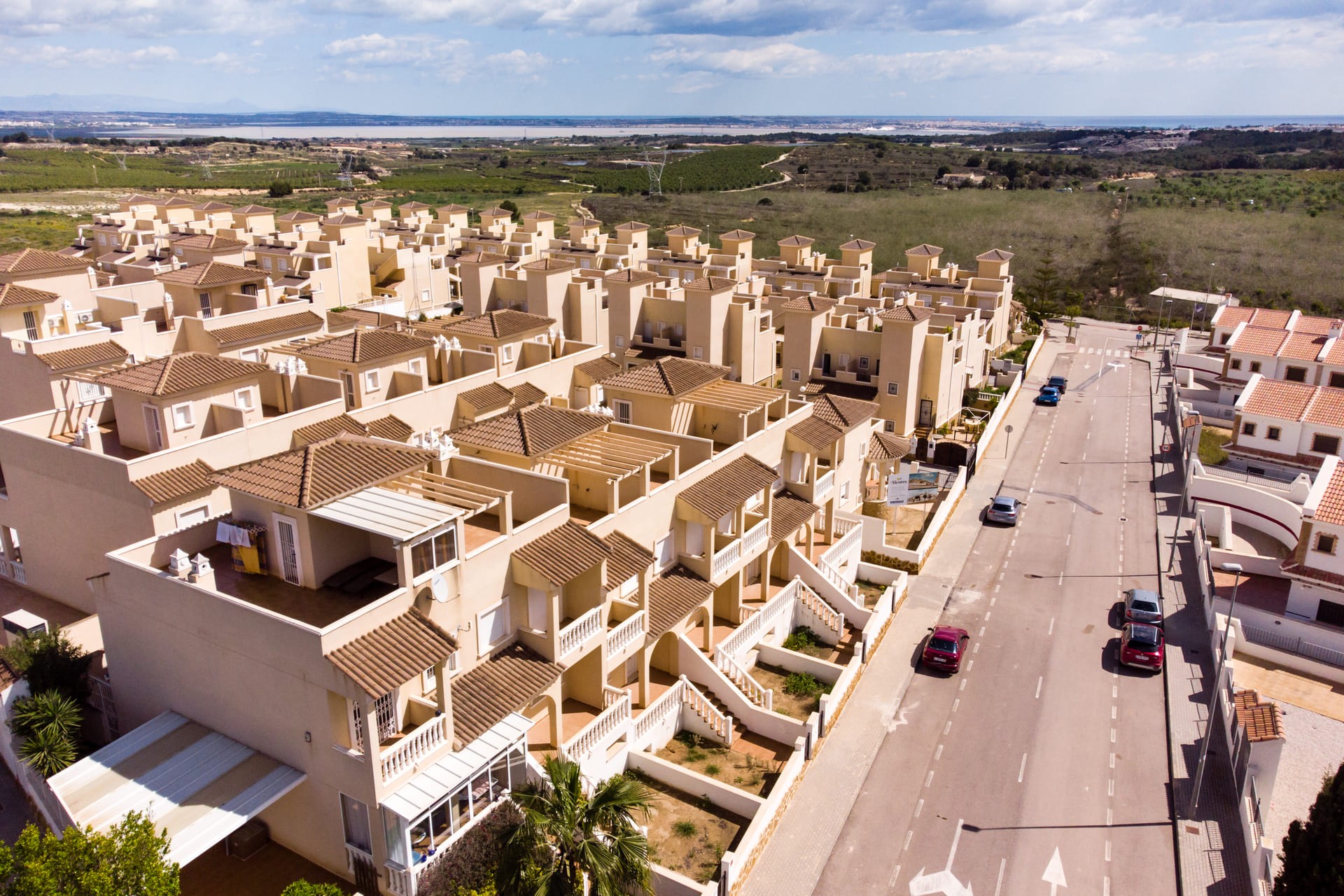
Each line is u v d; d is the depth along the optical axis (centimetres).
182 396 3638
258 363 4103
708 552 3519
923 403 6819
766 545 3859
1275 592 4528
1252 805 2903
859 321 6850
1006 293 8875
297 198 19500
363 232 8588
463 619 2612
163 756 2414
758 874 2745
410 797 2225
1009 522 5475
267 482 2550
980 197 16725
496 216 11338
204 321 4788
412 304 9219
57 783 2306
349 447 2738
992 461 6562
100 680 2939
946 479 6191
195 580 2430
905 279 8919
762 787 3088
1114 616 4416
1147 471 6366
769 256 13625
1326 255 11906
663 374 4081
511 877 2159
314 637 2178
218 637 2389
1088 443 6931
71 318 4647
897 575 4638
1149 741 3450
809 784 3162
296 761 2353
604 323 7244
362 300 8262
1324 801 2384
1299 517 5128
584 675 3072
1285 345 7306
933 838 2922
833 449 4550
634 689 3388
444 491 2791
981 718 3575
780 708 3553
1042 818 3023
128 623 2623
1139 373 8781
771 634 3984
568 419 3491
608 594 3139
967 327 7288
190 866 2434
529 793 2325
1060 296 11538
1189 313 10812
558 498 2962
